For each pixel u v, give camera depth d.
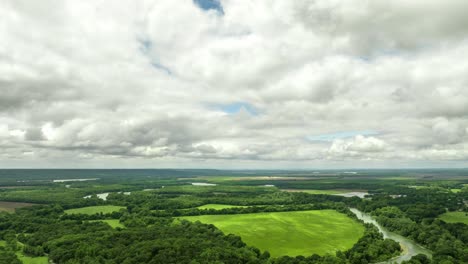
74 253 180.75
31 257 189.25
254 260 168.62
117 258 169.00
